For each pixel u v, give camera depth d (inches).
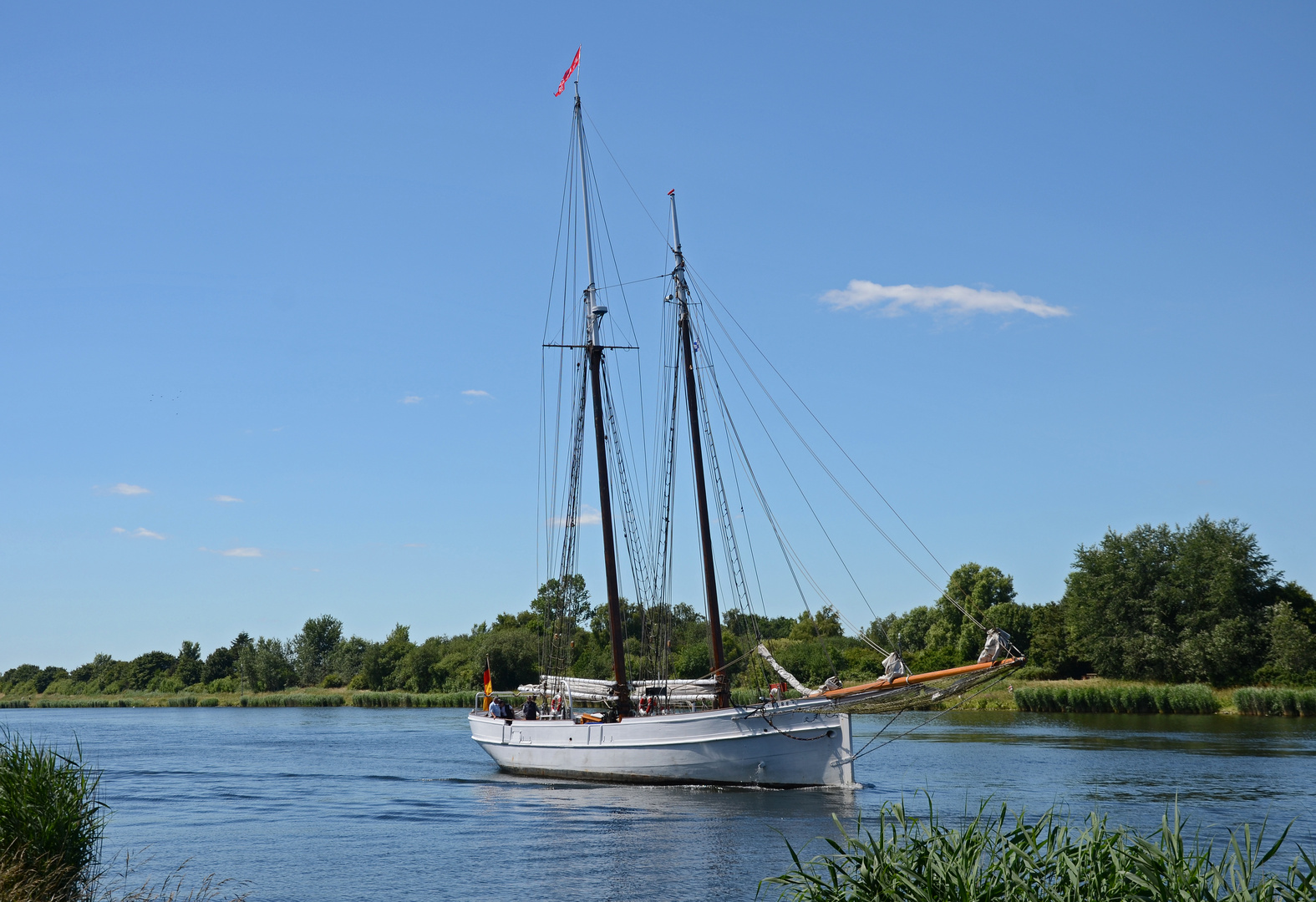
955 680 1530.5
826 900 553.0
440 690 6456.7
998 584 5871.1
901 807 593.6
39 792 830.5
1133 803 1438.2
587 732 1792.6
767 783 1595.7
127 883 1018.7
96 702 7657.5
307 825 1414.9
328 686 7436.0
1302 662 3801.7
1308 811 1366.9
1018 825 569.9
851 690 1581.0
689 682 1838.1
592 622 4421.8
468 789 1812.3
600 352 2071.9
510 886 1001.5
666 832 1267.2
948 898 508.1
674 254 2021.4
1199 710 3540.8
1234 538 4286.4
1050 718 3422.7
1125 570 4446.4
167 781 2032.5
